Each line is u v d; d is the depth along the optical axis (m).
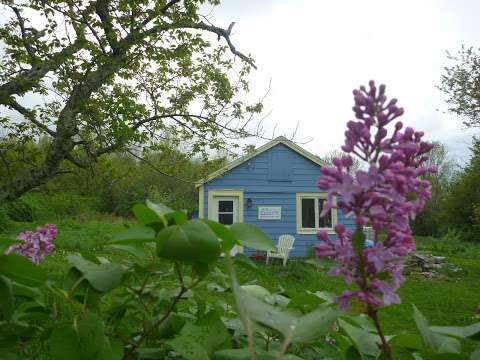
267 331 1.43
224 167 13.33
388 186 1.01
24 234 1.88
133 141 7.60
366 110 1.10
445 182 34.31
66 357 1.03
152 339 1.32
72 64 7.01
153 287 1.46
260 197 14.96
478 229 24.55
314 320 0.91
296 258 14.66
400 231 1.04
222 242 1.14
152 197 20.34
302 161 15.19
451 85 15.34
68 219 23.81
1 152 7.69
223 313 1.61
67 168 8.78
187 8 7.77
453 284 11.84
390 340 1.26
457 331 1.23
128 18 7.52
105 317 1.38
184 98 8.32
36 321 1.39
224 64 8.41
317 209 15.12
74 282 1.21
